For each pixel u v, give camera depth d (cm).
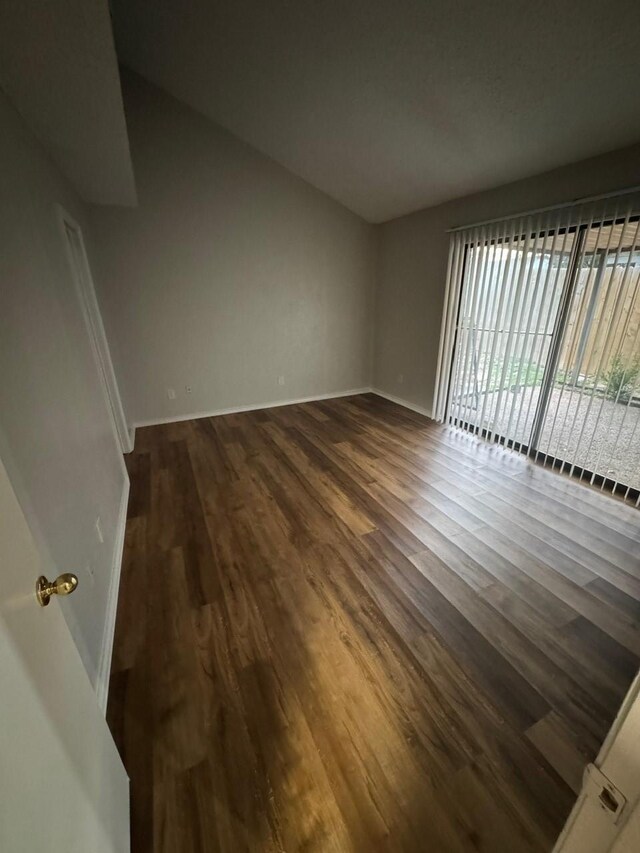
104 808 85
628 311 239
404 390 484
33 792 55
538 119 231
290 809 108
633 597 182
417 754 121
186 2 237
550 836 102
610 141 228
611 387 257
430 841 102
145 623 169
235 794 111
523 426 326
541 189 282
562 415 294
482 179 312
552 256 278
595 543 220
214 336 434
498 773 116
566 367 283
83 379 199
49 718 66
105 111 172
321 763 118
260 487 284
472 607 176
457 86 231
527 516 246
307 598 182
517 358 319
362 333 522
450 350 394
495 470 308
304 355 494
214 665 150
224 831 104
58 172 230
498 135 257
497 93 224
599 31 171
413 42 212
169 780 114
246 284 433
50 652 72
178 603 180
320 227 452
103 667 144
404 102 262
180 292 404
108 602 170
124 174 261
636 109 202
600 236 247
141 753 121
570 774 115
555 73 198
